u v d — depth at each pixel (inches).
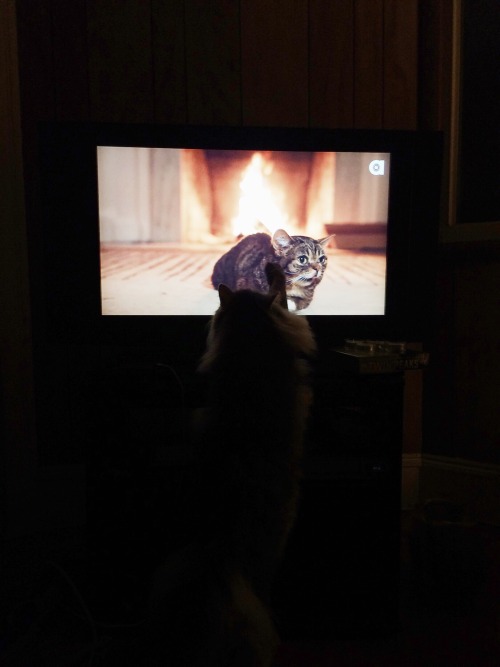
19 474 72.8
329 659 49.4
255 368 40.4
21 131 70.0
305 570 52.1
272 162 60.4
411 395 79.5
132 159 59.2
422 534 57.0
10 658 48.5
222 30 72.1
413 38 74.8
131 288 61.7
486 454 75.4
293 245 61.9
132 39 70.8
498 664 48.3
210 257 61.9
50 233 59.5
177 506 50.4
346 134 60.1
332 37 73.6
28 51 69.4
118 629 51.6
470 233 73.8
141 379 53.0
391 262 62.4
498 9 73.0
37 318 73.4
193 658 34.5
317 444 54.9
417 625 54.2
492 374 73.7
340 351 56.4
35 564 64.4
